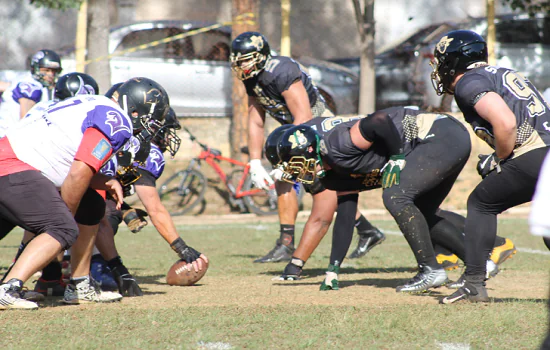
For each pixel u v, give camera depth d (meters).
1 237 13.23
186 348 9.60
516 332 10.56
